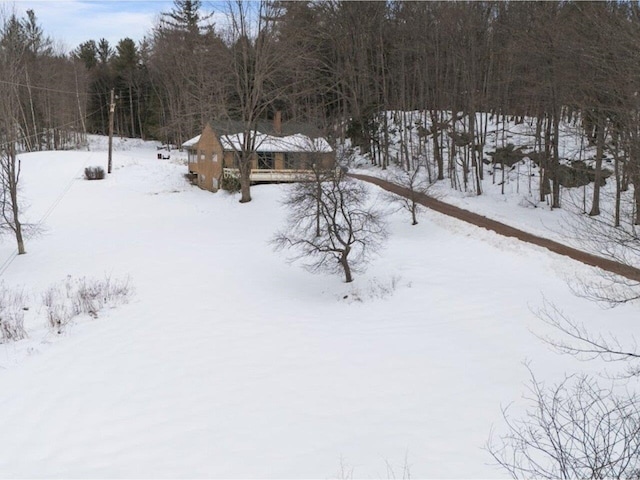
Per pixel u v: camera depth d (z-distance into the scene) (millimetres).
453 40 38969
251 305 18094
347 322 16312
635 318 14211
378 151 49281
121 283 20500
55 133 71000
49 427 9969
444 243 25000
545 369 11922
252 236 28828
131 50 87188
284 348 14141
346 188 24516
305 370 12656
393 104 53156
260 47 37500
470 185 36875
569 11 28000
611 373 11375
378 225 22844
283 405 10828
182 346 14227
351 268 21859
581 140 32938
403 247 24812
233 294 19281
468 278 19531
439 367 12500
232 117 44844
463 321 15430
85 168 46594
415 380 11891
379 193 33875
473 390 11227
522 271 19609
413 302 17625
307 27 48906
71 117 75000
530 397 10609
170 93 69125
